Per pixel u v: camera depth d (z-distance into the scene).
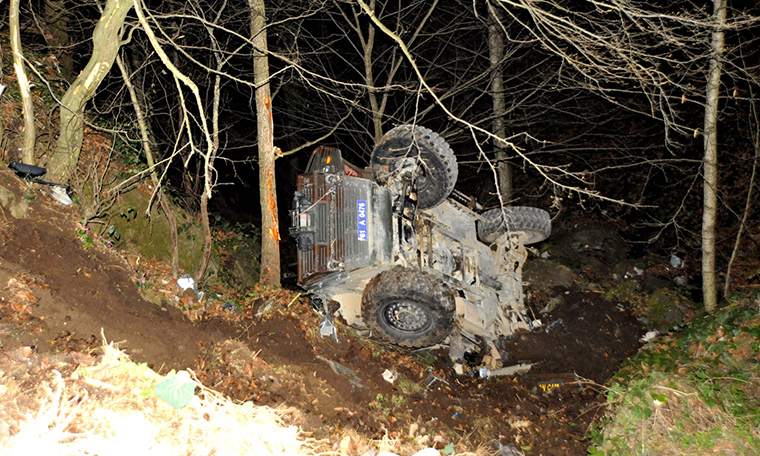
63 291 5.29
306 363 6.51
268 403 5.30
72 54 10.48
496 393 8.16
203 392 4.29
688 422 5.53
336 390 6.26
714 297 9.71
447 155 8.05
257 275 10.48
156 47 4.55
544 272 12.03
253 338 6.54
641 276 12.40
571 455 6.49
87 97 6.38
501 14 12.63
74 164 6.71
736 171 13.44
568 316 10.88
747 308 7.95
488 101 15.20
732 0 12.44
